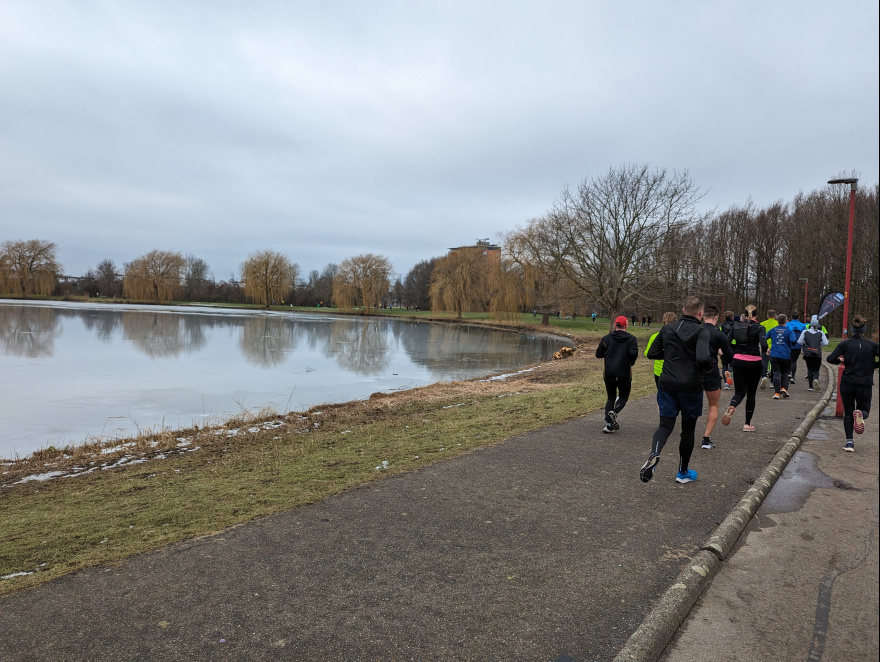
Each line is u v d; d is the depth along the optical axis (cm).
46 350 2728
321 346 3303
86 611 325
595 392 1288
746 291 5475
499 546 414
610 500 516
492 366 2484
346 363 2511
